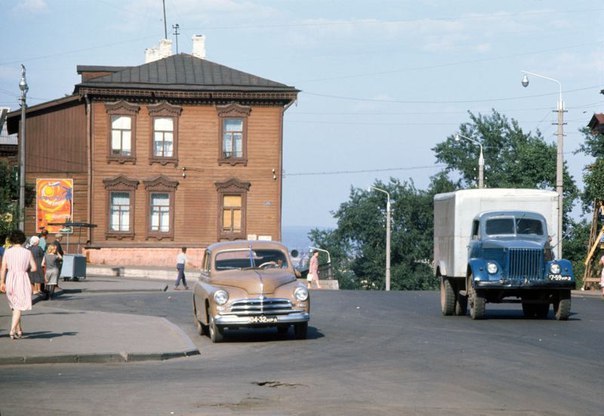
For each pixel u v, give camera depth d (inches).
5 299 1437.0
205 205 2817.4
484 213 1240.8
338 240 5157.5
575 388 605.0
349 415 508.4
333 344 908.6
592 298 1784.0
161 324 1063.6
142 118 2805.1
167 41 3245.6
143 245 2797.7
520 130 4785.9
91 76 3061.0
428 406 535.5
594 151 3452.3
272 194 2829.7
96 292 1877.5
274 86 2837.1
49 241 2800.2
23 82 2247.8
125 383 637.9
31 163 2807.6
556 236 1282.0
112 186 2792.8
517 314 1331.2
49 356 772.6
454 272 1267.2
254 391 596.7
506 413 514.0
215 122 2819.9
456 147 4849.9
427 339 940.0
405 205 4906.5
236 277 962.7
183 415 511.8
